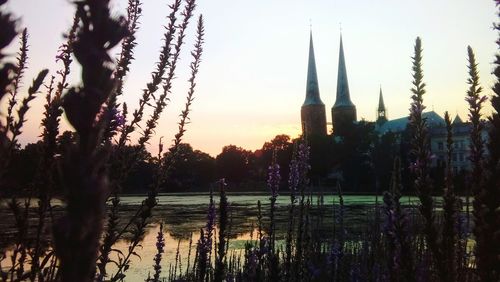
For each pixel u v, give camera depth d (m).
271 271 5.70
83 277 0.76
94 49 0.88
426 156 2.74
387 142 81.88
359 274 7.34
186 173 128.88
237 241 19.25
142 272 13.64
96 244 0.78
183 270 14.02
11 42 1.00
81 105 0.85
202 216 42.66
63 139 2.93
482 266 2.34
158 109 4.29
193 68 5.17
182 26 4.65
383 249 6.91
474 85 2.70
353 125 117.31
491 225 2.32
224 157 141.75
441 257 2.71
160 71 4.41
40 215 2.88
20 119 2.56
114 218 3.82
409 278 2.99
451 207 2.78
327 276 8.08
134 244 4.06
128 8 4.02
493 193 2.32
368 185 102.94
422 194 2.72
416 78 2.73
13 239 2.99
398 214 3.08
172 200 82.81
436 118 73.94
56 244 0.76
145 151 4.20
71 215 0.77
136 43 3.91
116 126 3.21
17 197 2.84
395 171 3.16
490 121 2.38
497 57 2.39
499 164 2.33
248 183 120.94
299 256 6.92
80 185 0.78
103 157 0.87
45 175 2.87
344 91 158.38
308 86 156.25
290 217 7.30
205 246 6.68
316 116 150.62
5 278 2.77
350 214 31.09
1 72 1.00
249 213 40.75
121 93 3.27
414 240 5.07
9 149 2.32
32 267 2.87
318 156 112.81
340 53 162.00
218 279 5.24
